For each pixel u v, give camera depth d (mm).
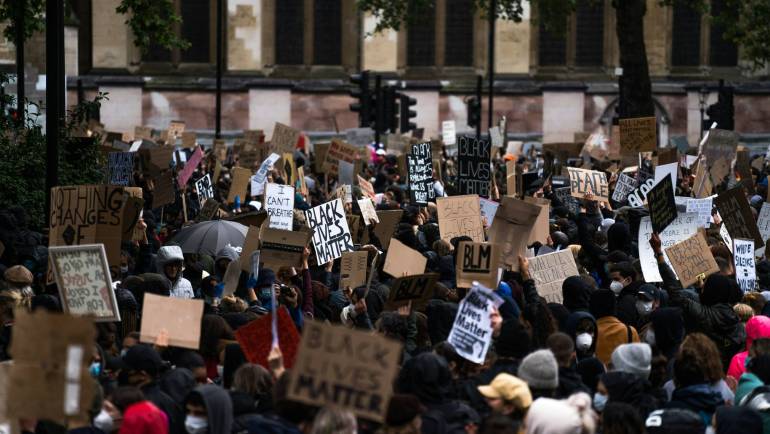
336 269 30906
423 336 19375
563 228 31438
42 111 59281
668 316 18984
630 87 65688
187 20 99375
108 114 95750
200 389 14469
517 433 13344
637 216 30703
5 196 35219
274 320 14719
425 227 30156
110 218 21453
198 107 97812
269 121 98250
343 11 101500
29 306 19375
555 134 99875
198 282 25594
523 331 16359
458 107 100062
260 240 24172
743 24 69188
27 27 46125
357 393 12727
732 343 20844
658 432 14594
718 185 44438
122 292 20078
